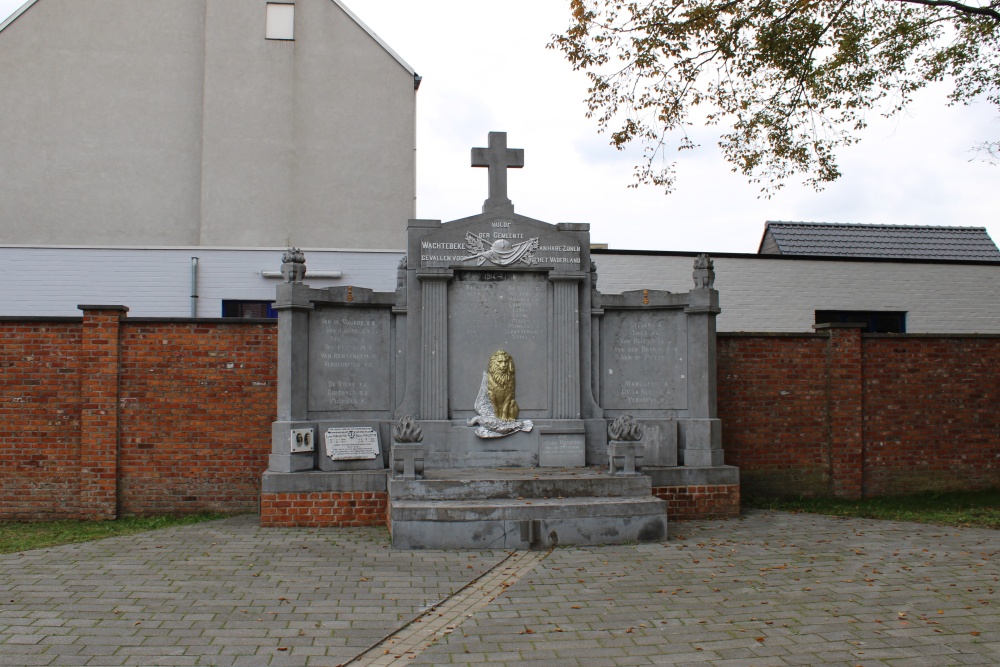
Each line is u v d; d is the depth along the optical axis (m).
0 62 18.98
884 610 6.95
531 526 9.43
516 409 11.45
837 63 12.96
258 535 10.12
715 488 11.57
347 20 20.45
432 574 8.15
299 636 6.23
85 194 19.03
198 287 17.09
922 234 22.72
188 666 5.59
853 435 13.20
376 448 11.18
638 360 12.05
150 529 10.73
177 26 19.81
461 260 11.53
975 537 10.15
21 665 5.56
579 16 12.84
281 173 19.81
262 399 12.12
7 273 16.70
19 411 11.73
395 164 20.28
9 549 9.38
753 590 7.59
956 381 13.59
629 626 6.53
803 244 21.94
